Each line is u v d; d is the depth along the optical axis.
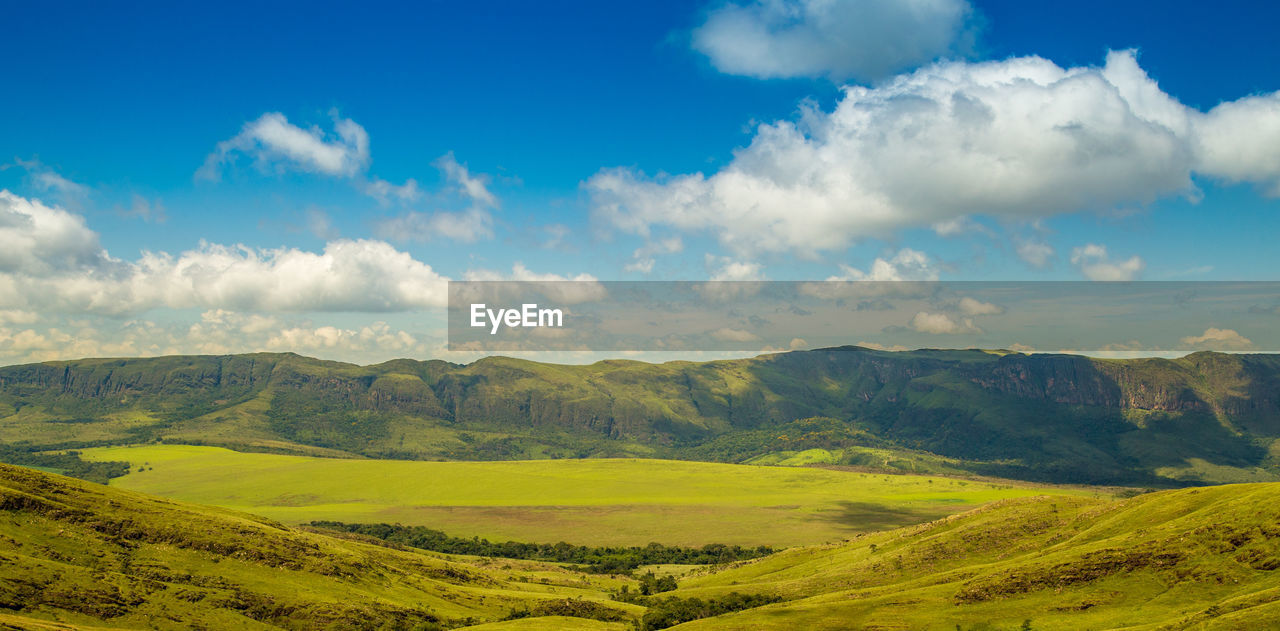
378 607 157.25
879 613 136.88
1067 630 118.50
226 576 154.50
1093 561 136.00
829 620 136.25
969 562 170.75
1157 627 107.06
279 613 144.50
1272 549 122.06
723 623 140.88
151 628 124.88
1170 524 144.00
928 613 133.75
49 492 165.25
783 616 140.50
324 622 144.00
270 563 165.00
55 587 126.50
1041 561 143.88
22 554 135.88
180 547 160.62
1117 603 123.94
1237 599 108.06
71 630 104.50
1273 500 134.25
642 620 165.12
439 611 166.88
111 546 152.25
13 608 116.62
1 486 156.88
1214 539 130.50
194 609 136.38
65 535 149.00
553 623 156.62
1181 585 123.31
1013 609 129.25
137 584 138.50
